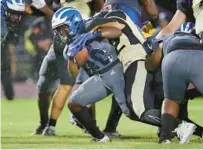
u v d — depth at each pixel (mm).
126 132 21359
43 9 20891
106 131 19812
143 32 18188
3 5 20891
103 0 19969
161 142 17188
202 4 17406
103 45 17609
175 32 17641
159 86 17625
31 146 17703
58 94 20531
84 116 17875
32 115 28531
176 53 16828
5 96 37719
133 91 17547
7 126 23766
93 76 17844
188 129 17188
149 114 17453
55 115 20578
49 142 18547
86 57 17609
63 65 20406
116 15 17750
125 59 17656
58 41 20109
